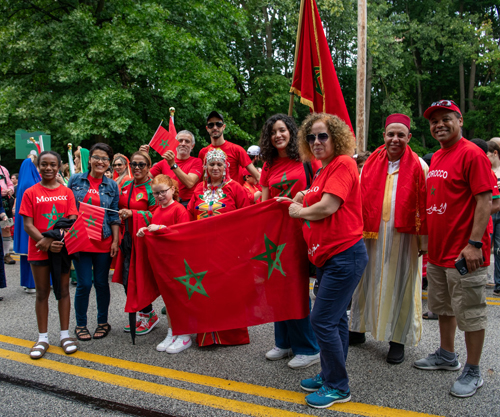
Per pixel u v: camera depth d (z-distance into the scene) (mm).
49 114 13164
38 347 3607
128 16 13055
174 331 3549
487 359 3355
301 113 22000
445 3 25047
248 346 3811
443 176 2977
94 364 3420
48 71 13422
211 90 14445
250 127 21406
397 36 24078
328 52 4746
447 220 2959
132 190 4320
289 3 19078
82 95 12805
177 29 14375
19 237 5492
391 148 3375
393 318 3357
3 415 2732
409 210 3314
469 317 2848
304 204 2916
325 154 2736
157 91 14602
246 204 3896
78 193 4164
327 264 2750
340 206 2680
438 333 4016
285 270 3361
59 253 3662
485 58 22859
